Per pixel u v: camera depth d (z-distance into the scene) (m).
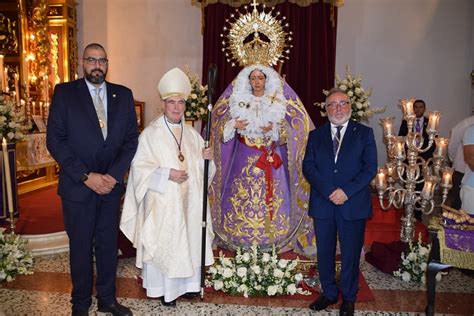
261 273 3.87
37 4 8.73
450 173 4.24
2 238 4.19
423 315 3.50
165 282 3.54
